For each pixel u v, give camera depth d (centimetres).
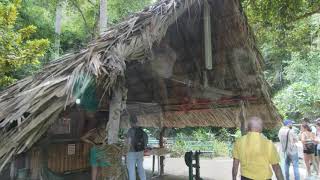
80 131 762
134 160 609
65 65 500
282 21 861
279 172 436
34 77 590
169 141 1476
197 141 1584
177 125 888
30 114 433
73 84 407
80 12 1712
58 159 732
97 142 727
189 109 793
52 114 429
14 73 995
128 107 704
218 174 1016
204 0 537
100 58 423
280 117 727
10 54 741
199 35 611
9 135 455
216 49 620
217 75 658
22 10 1172
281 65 2119
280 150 878
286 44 1054
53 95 416
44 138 684
